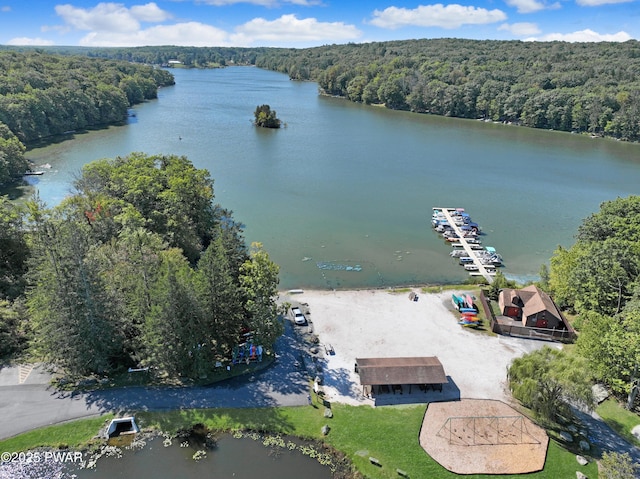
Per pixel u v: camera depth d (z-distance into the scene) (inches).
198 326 1910.7
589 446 1695.4
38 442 1626.5
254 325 1990.7
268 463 1604.3
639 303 2101.4
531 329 2364.7
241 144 6304.1
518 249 3585.1
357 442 1689.2
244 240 3462.1
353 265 3193.9
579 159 6235.2
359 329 2384.4
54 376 1914.4
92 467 1561.3
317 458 1626.5
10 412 1727.4
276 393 1902.1
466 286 2920.8
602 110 7598.4
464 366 2122.3
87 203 2888.8
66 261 1796.3
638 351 1756.9
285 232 3644.2
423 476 1566.2
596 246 2524.6
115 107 7421.3
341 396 1907.0
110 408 1779.0
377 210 4205.2
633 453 1679.4
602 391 1966.0
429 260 3324.3
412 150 6432.1
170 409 1793.8
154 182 3196.4
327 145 6491.1
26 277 2228.1
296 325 2390.5
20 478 1502.2
